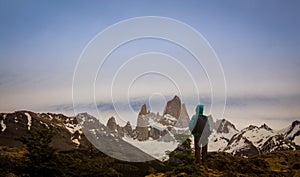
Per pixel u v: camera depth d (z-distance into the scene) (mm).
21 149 52250
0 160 42656
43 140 41031
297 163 54750
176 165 39500
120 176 46000
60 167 40188
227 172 44188
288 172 50969
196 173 39438
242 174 45938
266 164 53000
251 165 50094
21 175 39781
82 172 42250
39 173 39781
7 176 38906
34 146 40438
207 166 45219
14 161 43344
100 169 44312
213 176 41156
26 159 42469
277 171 51062
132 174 47906
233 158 51062
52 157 40656
